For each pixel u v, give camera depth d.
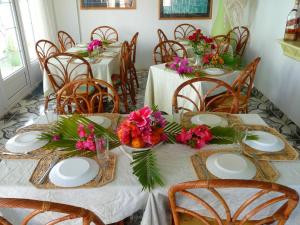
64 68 2.62
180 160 1.12
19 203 0.71
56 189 0.96
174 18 4.45
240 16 3.98
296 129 2.65
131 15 4.43
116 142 1.24
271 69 3.26
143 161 1.08
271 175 1.02
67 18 4.43
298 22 2.27
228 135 1.26
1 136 2.56
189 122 1.43
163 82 2.45
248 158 1.13
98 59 2.94
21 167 1.08
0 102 2.95
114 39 4.56
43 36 4.05
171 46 3.58
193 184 0.80
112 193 0.98
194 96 2.18
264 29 3.47
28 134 1.29
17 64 3.52
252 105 3.31
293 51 2.22
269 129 1.37
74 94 1.80
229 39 3.75
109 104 3.22
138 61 4.73
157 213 1.01
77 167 1.05
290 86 2.79
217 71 2.36
